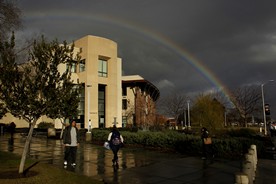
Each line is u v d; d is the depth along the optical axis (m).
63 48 9.83
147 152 16.70
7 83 8.73
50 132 30.09
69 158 13.55
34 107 8.93
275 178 10.26
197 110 30.66
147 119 46.31
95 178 9.80
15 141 24.92
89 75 47.62
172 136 17.73
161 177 9.93
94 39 49.00
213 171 10.93
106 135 23.39
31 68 9.26
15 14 17.52
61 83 9.77
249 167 8.11
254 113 49.16
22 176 8.91
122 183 9.12
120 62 55.59
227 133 27.31
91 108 46.94
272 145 23.83
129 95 62.03
